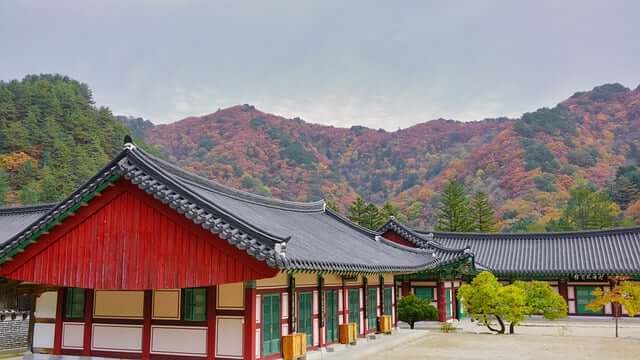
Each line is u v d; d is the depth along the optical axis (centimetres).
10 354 2309
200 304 1766
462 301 3231
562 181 11575
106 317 1877
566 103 15525
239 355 1681
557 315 3167
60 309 1948
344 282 2434
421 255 3641
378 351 2303
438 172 14825
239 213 1938
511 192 11644
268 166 15488
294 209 2894
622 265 4325
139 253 1708
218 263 1611
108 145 11212
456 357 2192
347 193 15050
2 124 9875
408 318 3441
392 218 4262
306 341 2011
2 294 2089
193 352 1744
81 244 1777
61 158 9644
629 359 2183
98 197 1773
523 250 4972
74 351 1911
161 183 1658
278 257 1452
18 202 8231
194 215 1571
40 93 10819
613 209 8725
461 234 5316
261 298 1738
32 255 1822
